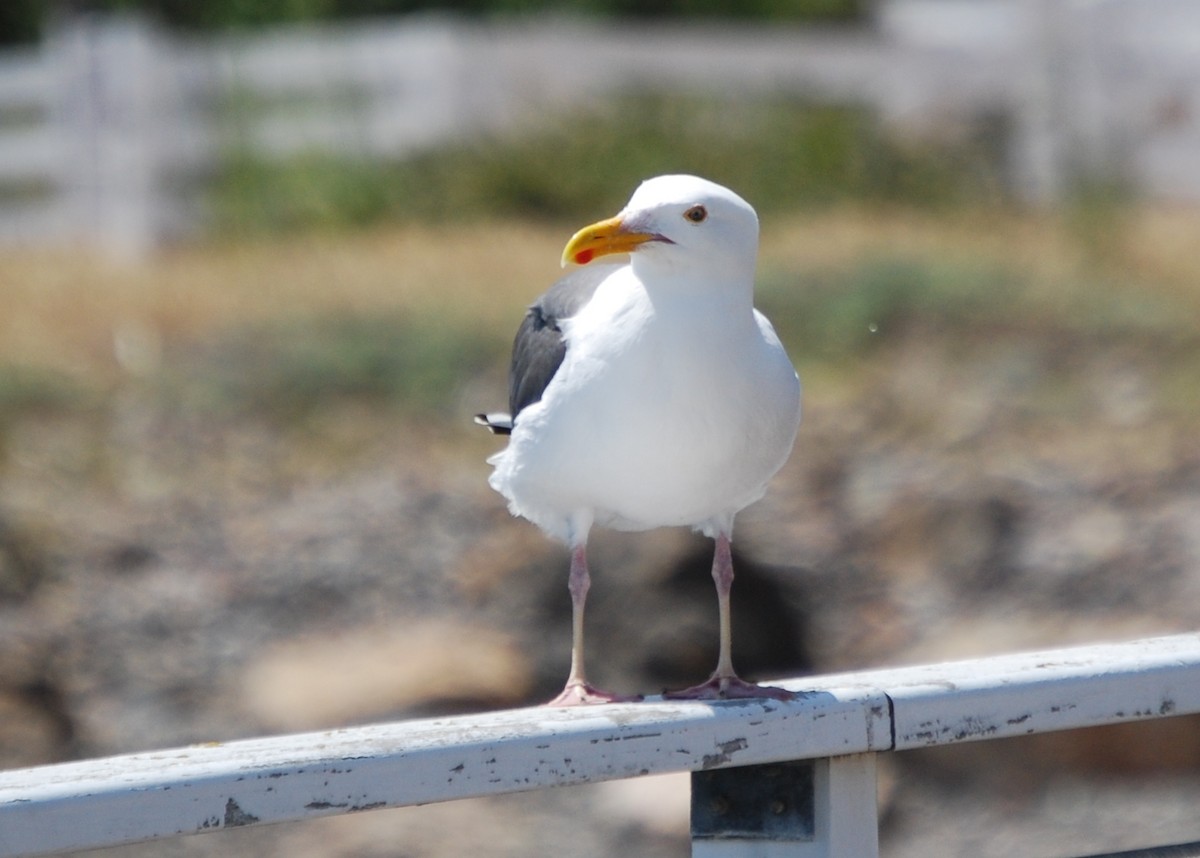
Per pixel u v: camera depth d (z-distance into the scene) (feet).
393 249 67.00
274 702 40.63
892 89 82.43
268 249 68.44
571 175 75.10
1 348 55.47
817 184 75.82
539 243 67.97
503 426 21.94
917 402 52.95
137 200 73.72
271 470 50.39
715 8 106.22
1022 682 15.21
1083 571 46.16
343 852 38.27
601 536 43.88
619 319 17.92
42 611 44.88
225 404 52.90
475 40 78.79
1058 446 51.01
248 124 77.66
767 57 81.66
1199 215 73.31
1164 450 50.44
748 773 15.37
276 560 46.73
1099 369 54.65
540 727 14.17
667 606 42.60
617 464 18.06
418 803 13.66
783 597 45.01
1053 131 78.38
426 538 47.24
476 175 75.20
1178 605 44.78
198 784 13.08
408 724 15.10
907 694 14.93
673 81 80.79
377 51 78.79
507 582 44.93
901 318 57.21
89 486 49.32
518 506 19.62
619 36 80.43
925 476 49.62
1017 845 39.01
